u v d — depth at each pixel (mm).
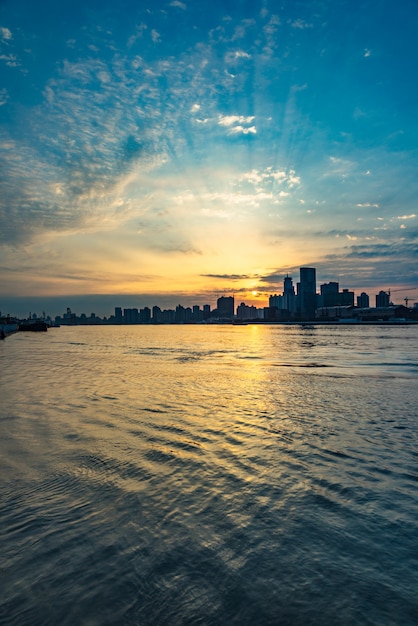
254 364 36031
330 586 4863
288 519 6570
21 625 4199
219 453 10055
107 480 8180
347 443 10969
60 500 7199
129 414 14609
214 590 4777
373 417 14234
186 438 11406
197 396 18797
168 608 4469
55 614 4371
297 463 9336
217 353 52406
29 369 31578
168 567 5223
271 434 11906
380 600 4613
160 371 30234
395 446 10672
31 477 8289
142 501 7199
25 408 15625
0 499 7215
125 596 4660
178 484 8023
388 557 5469
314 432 12141
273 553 5559
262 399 17984
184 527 6281
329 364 35312
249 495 7516
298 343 79375
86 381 24219
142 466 9039
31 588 4801
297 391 20359
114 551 5586
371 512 6828
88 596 4660
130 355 48719
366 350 54125
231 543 5816
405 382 23531
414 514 6754
